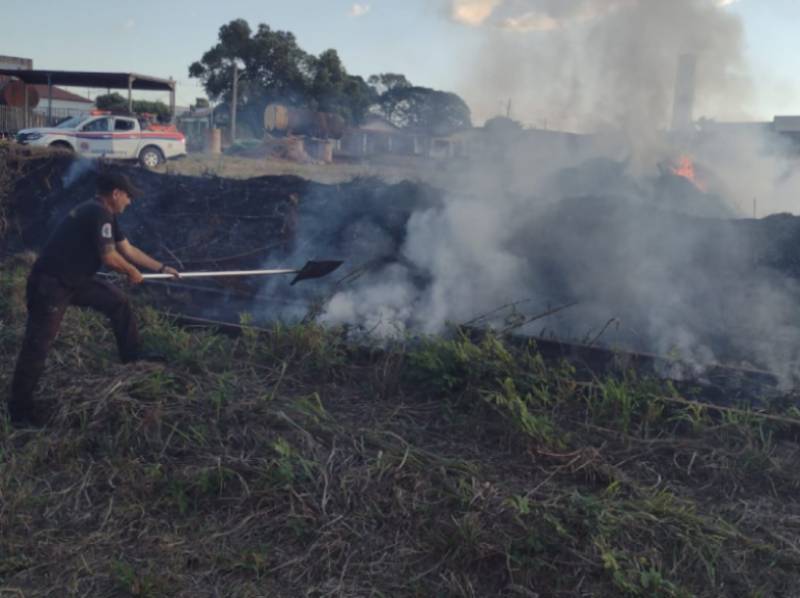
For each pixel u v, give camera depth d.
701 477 3.77
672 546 3.13
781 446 4.10
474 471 3.60
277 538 3.20
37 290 4.05
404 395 4.62
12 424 4.05
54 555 3.05
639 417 4.29
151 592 2.81
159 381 4.25
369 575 2.97
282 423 3.96
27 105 24.98
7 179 8.25
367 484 3.46
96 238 4.10
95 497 3.47
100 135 19.48
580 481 3.66
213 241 7.29
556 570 2.96
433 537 3.12
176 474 3.53
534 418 3.97
